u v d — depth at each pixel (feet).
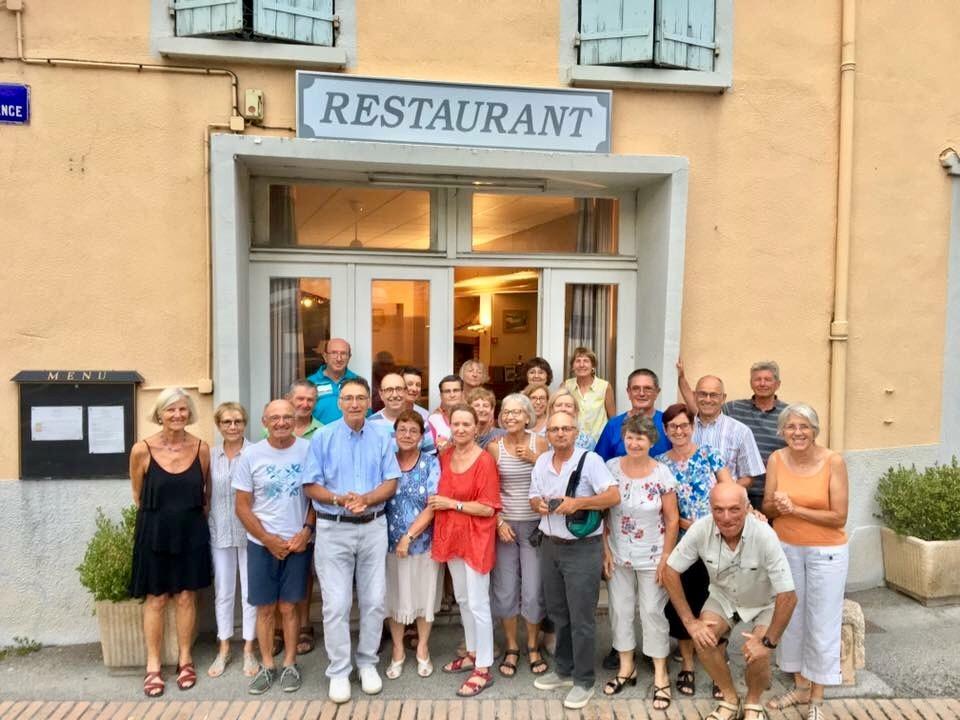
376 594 12.70
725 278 17.03
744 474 13.73
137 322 14.75
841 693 12.75
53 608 14.65
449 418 15.02
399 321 17.06
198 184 14.83
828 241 17.49
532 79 15.98
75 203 14.46
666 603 12.57
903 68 17.84
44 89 14.26
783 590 11.04
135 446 13.05
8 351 14.37
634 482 12.43
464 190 17.04
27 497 14.49
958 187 18.51
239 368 14.98
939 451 18.80
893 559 17.69
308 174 16.01
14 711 12.10
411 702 12.36
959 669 13.67
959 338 18.80
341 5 15.17
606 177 16.37
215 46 14.55
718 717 11.71
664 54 16.02
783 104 17.07
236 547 13.48
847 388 17.81
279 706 12.25
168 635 13.20
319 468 12.53
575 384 16.65
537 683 12.77
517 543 13.24
